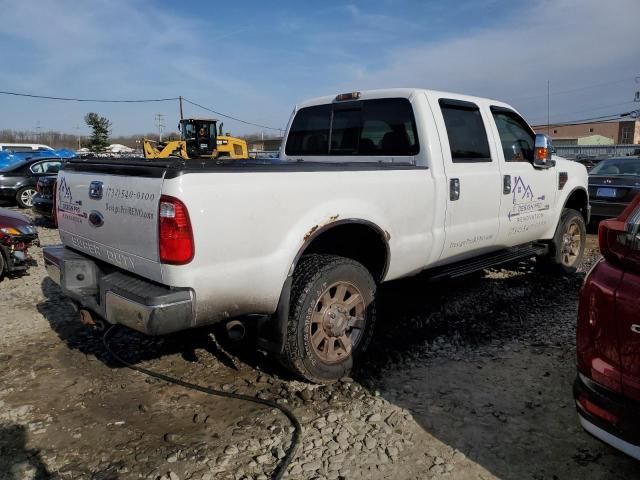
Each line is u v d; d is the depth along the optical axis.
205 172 2.88
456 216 4.43
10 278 6.50
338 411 3.33
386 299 5.52
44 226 10.98
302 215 3.30
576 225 6.37
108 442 3.01
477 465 2.80
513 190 5.03
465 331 4.66
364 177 3.66
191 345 4.36
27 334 4.61
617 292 2.24
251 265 3.09
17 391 3.60
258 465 2.80
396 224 3.90
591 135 76.31
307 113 5.32
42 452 2.91
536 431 3.11
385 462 2.82
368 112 4.70
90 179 3.50
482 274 6.49
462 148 4.53
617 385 2.24
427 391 3.59
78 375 3.83
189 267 2.86
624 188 9.16
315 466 2.78
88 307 3.47
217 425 3.18
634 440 2.18
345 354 3.73
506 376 3.80
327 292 3.56
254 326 3.48
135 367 3.92
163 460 2.84
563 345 4.34
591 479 2.68
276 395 3.53
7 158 22.53
